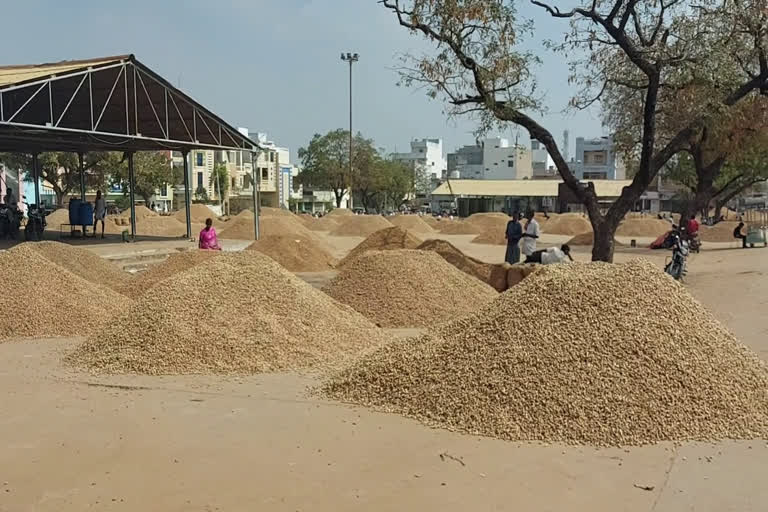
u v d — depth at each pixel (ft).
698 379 17.33
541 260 43.70
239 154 233.35
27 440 16.03
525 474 13.97
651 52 45.52
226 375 21.66
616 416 16.14
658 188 219.41
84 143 75.66
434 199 260.21
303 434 16.34
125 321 24.71
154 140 64.90
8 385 20.59
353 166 179.73
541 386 16.89
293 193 272.10
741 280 47.06
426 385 18.25
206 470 14.30
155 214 122.42
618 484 13.52
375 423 17.06
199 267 27.53
